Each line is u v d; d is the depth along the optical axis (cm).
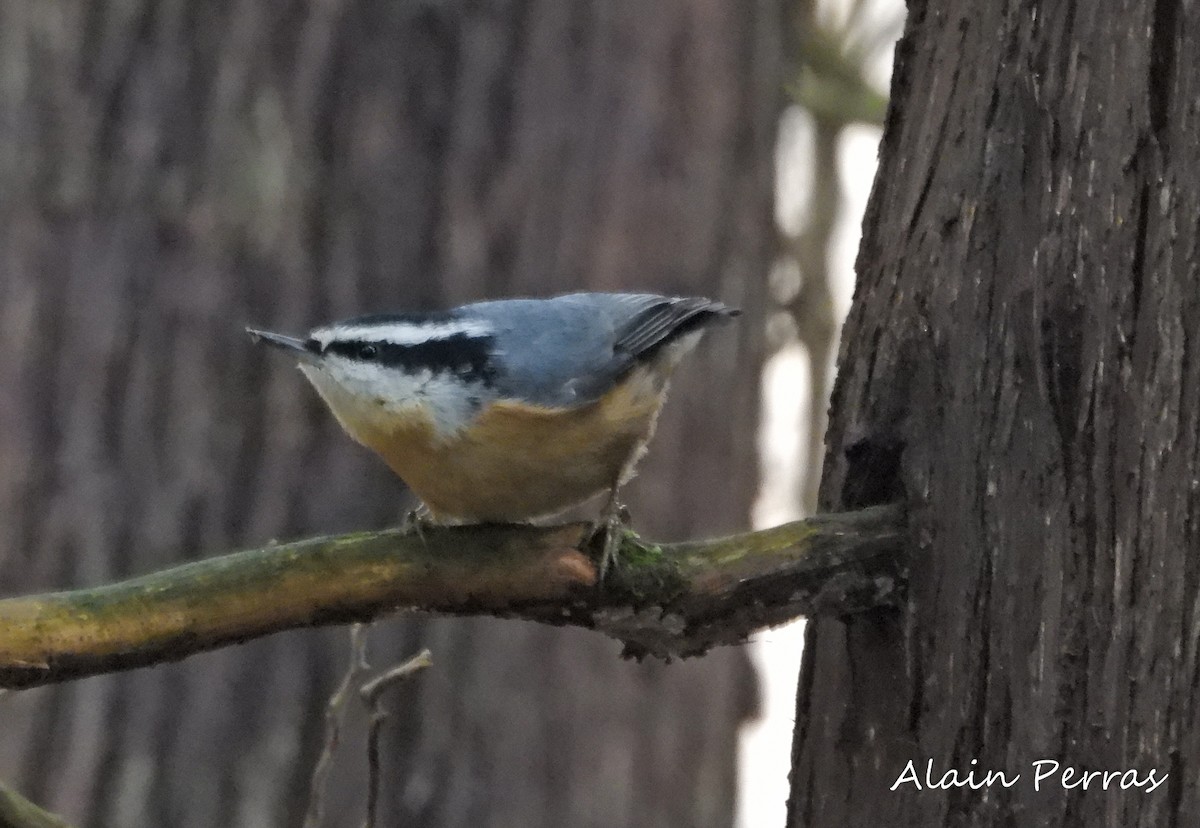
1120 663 500
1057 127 545
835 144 1456
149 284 1105
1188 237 505
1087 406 521
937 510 564
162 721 1077
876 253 625
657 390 727
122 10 1122
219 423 1104
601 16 1203
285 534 1103
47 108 1110
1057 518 523
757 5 1329
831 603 575
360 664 663
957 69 595
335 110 1141
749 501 1303
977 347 559
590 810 1154
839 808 591
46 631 512
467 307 721
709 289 1244
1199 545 490
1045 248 541
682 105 1233
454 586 567
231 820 1075
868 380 601
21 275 1098
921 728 557
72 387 1096
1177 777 484
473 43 1172
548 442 668
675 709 1205
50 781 1062
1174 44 518
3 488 1079
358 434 700
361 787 1095
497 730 1129
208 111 1119
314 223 1130
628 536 584
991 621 538
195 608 535
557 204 1179
